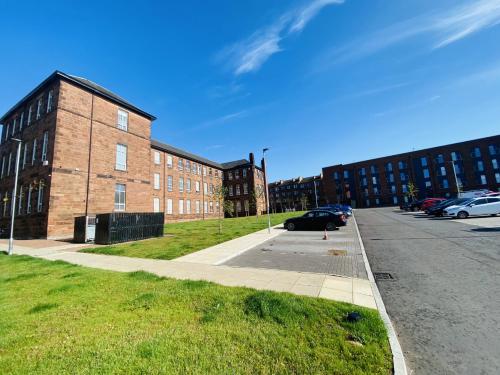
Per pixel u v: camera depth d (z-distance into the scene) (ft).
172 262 31.04
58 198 66.74
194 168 159.22
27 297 18.62
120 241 53.72
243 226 81.61
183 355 10.66
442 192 202.39
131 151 89.97
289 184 346.54
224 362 10.27
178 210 139.74
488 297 16.78
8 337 12.52
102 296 18.37
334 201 244.42
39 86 76.43
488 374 9.76
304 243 42.93
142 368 9.80
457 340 12.17
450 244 34.86
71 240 60.34
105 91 86.17
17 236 74.90
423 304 16.43
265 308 14.80
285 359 10.50
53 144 68.03
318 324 13.24
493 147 189.57
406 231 51.24
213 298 17.08
